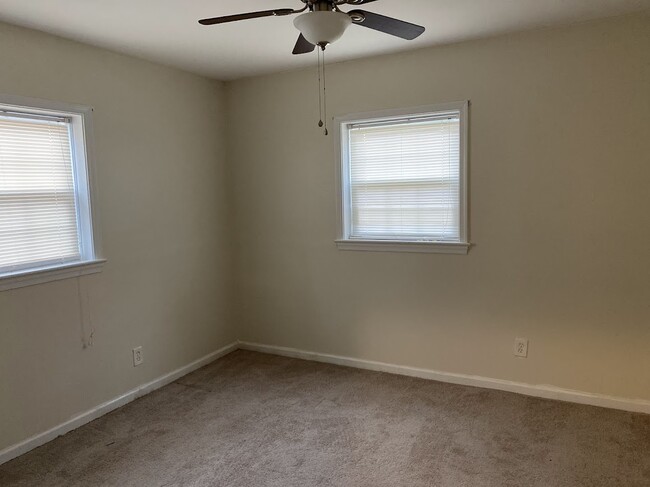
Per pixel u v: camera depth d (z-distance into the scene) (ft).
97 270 9.89
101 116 9.88
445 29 9.36
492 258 10.49
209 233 12.94
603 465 7.80
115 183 10.24
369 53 10.88
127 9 7.80
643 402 9.48
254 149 13.11
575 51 9.27
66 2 7.45
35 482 7.72
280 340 13.47
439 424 9.25
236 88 13.14
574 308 9.86
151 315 11.23
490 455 8.16
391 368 11.93
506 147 10.07
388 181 11.60
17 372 8.52
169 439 8.98
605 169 9.30
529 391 10.40
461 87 10.33
